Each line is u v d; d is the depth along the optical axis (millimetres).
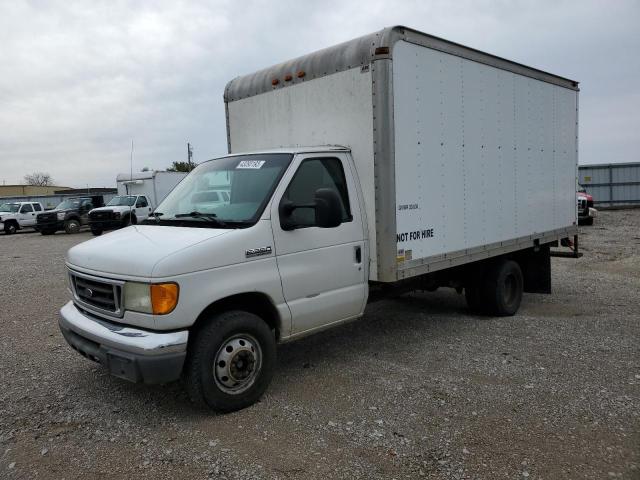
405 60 5234
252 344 4453
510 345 6062
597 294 9008
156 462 3629
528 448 3689
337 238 5020
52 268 13430
